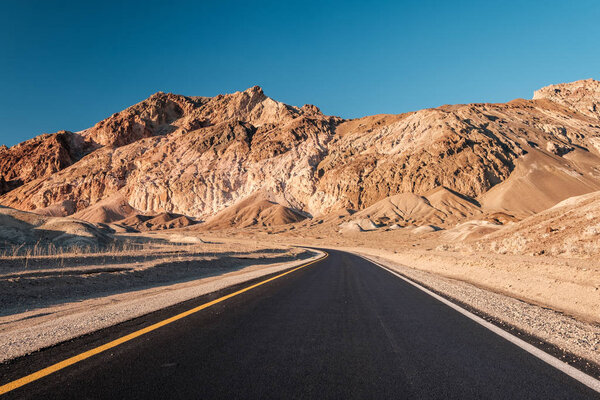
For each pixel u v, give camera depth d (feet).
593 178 537.65
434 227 354.54
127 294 31.37
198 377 10.59
